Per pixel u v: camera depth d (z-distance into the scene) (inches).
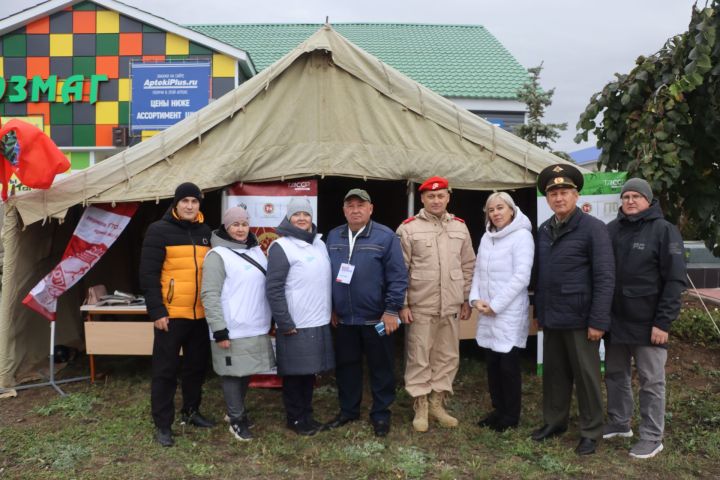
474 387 209.0
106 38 438.9
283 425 169.0
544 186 150.0
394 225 323.6
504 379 160.1
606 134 245.6
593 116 244.2
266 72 203.9
